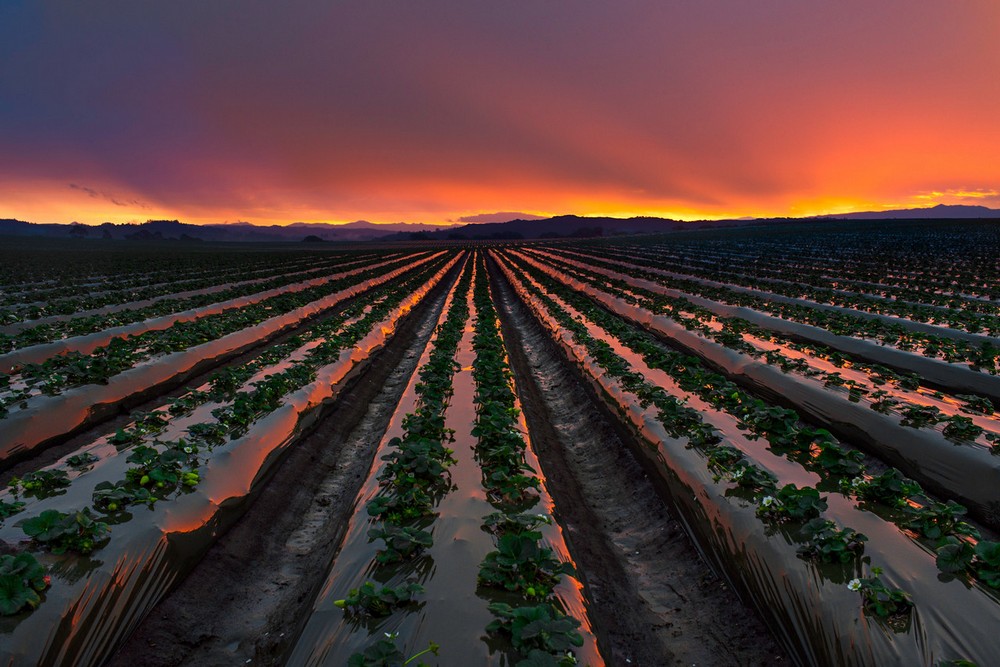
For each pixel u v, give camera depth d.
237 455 8.20
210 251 83.44
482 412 9.65
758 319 20.00
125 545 5.72
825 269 39.25
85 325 16.41
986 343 13.23
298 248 110.31
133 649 5.25
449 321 19.23
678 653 5.64
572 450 11.05
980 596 4.63
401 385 14.96
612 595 6.55
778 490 6.57
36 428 9.40
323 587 5.52
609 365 12.60
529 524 5.88
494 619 4.65
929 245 56.50
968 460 7.73
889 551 5.33
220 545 6.98
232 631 5.99
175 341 14.36
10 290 27.16
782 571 5.46
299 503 8.73
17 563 4.91
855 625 4.65
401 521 6.25
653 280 34.59
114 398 11.16
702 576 6.60
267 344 18.62
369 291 34.50
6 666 4.26
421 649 4.37
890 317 19.36
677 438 8.55
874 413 9.43
